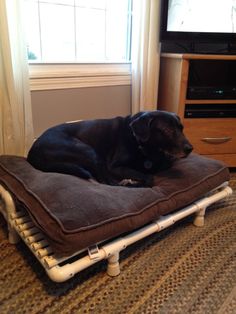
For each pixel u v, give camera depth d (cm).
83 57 199
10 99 150
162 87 208
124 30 210
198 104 191
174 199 118
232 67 218
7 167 126
